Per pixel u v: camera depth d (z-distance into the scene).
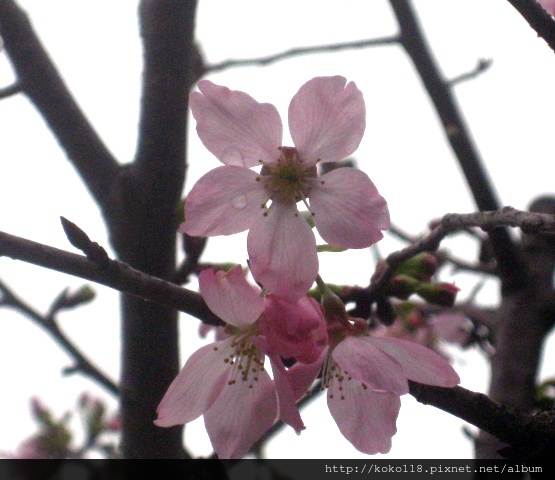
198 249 0.33
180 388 0.30
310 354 0.29
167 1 0.34
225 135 0.31
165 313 0.34
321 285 0.31
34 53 0.35
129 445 0.34
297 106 0.31
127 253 0.34
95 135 0.36
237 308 0.30
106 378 0.38
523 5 0.31
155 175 0.34
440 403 0.30
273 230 0.31
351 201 0.31
